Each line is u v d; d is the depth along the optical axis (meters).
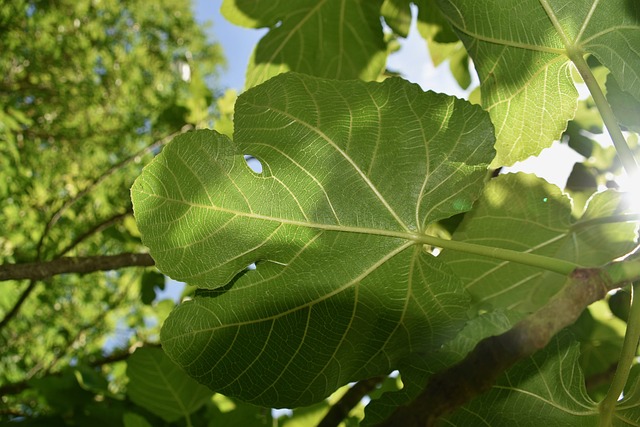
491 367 0.23
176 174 0.36
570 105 0.44
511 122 0.46
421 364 0.39
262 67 0.72
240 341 0.39
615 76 0.41
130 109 4.64
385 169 0.38
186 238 0.36
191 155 0.36
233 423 0.65
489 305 0.55
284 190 0.37
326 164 0.37
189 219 0.36
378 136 0.37
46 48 4.21
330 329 0.39
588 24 0.41
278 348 0.39
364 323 0.39
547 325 0.25
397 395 0.39
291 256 0.38
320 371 0.40
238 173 0.36
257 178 0.37
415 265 0.38
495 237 0.52
